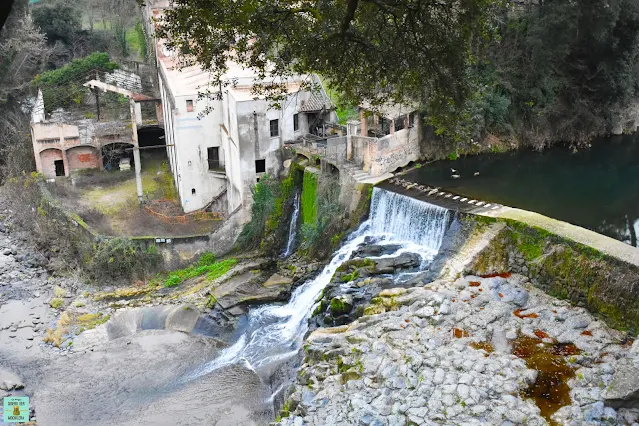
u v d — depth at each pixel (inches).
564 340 971.9
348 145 1561.3
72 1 2763.3
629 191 1515.7
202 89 1688.0
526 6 1844.2
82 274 1546.5
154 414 1080.2
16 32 2160.4
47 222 1707.7
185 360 1231.5
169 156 2090.3
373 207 1435.8
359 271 1238.3
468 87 738.2
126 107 2188.7
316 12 655.8
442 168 1688.0
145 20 2541.8
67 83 2305.6
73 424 1068.5
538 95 1851.6
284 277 1443.2
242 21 635.5
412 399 861.8
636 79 1925.4
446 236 1243.2
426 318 1034.7
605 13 1724.9
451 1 687.7
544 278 1104.2
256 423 1042.1
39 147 1955.0
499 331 1002.1
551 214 1366.9
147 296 1454.2
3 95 2167.8
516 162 1749.5
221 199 1779.0
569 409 818.8
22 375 1198.3
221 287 1424.7
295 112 1608.0
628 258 999.6
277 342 1249.4
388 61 712.4
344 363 981.8
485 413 821.2
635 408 806.5
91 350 1273.4
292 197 1593.3
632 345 912.3
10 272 1582.2
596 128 1942.7
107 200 1855.3
